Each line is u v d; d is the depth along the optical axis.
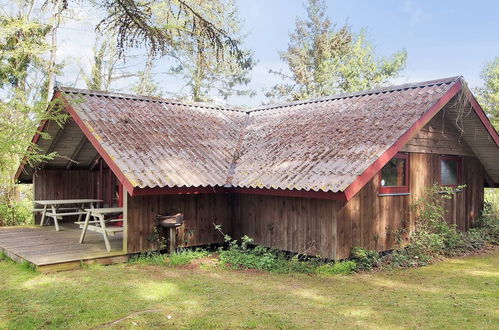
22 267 8.57
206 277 8.03
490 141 11.80
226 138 12.31
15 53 12.17
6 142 6.81
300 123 11.98
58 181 14.24
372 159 8.38
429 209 10.72
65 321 5.65
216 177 10.05
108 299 6.58
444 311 6.12
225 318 5.78
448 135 11.62
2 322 5.62
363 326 5.53
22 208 15.71
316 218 9.12
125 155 9.31
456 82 10.10
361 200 9.20
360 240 9.16
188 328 5.42
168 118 12.08
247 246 10.80
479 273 8.55
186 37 9.80
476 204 12.97
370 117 10.34
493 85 25.95
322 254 8.97
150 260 9.24
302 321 5.68
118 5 6.70
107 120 10.45
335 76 33.53
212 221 10.66
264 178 9.51
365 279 8.02
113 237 11.27
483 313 6.04
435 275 8.37
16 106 8.34
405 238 10.20
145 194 8.68
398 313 6.04
